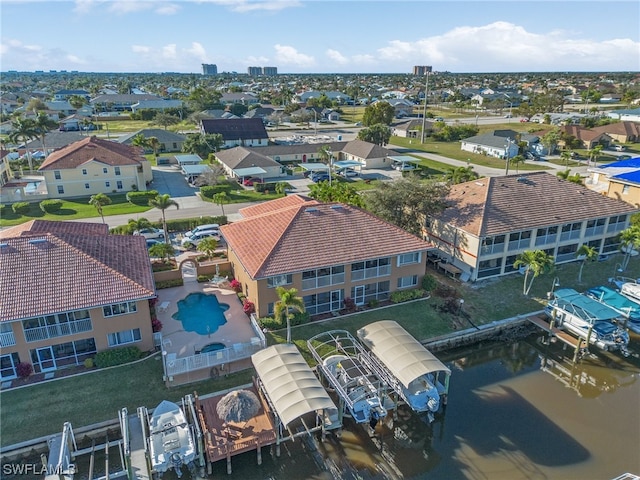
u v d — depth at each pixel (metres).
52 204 62.72
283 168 85.31
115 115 162.00
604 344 33.81
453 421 27.89
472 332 35.41
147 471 23.52
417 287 40.16
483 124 147.62
